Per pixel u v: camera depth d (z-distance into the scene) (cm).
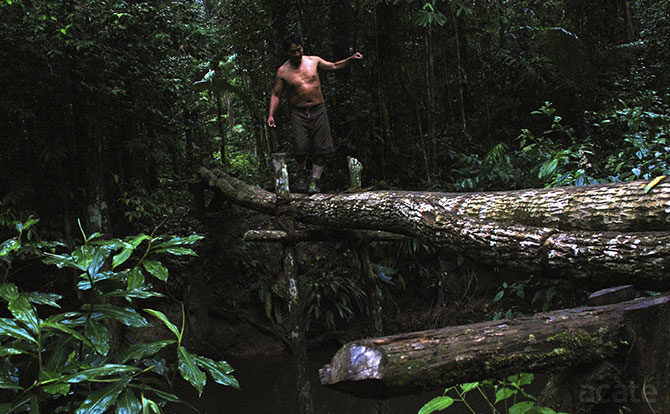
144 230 620
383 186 693
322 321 652
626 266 178
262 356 623
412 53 792
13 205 502
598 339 150
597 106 855
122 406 164
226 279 638
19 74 471
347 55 735
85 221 547
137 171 634
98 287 206
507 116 885
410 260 688
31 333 188
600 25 1016
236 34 906
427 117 743
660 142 431
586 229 211
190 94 729
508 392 178
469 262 674
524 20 918
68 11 482
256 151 1145
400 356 131
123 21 507
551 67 889
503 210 249
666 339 154
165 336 575
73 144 547
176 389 515
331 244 699
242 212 705
